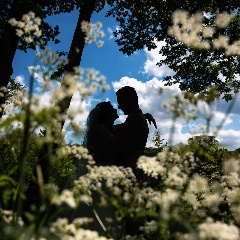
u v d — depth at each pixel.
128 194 2.00
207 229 1.24
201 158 2.09
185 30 1.85
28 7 8.09
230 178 1.95
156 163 2.15
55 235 1.41
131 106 3.80
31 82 1.44
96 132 3.53
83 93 1.66
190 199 1.82
